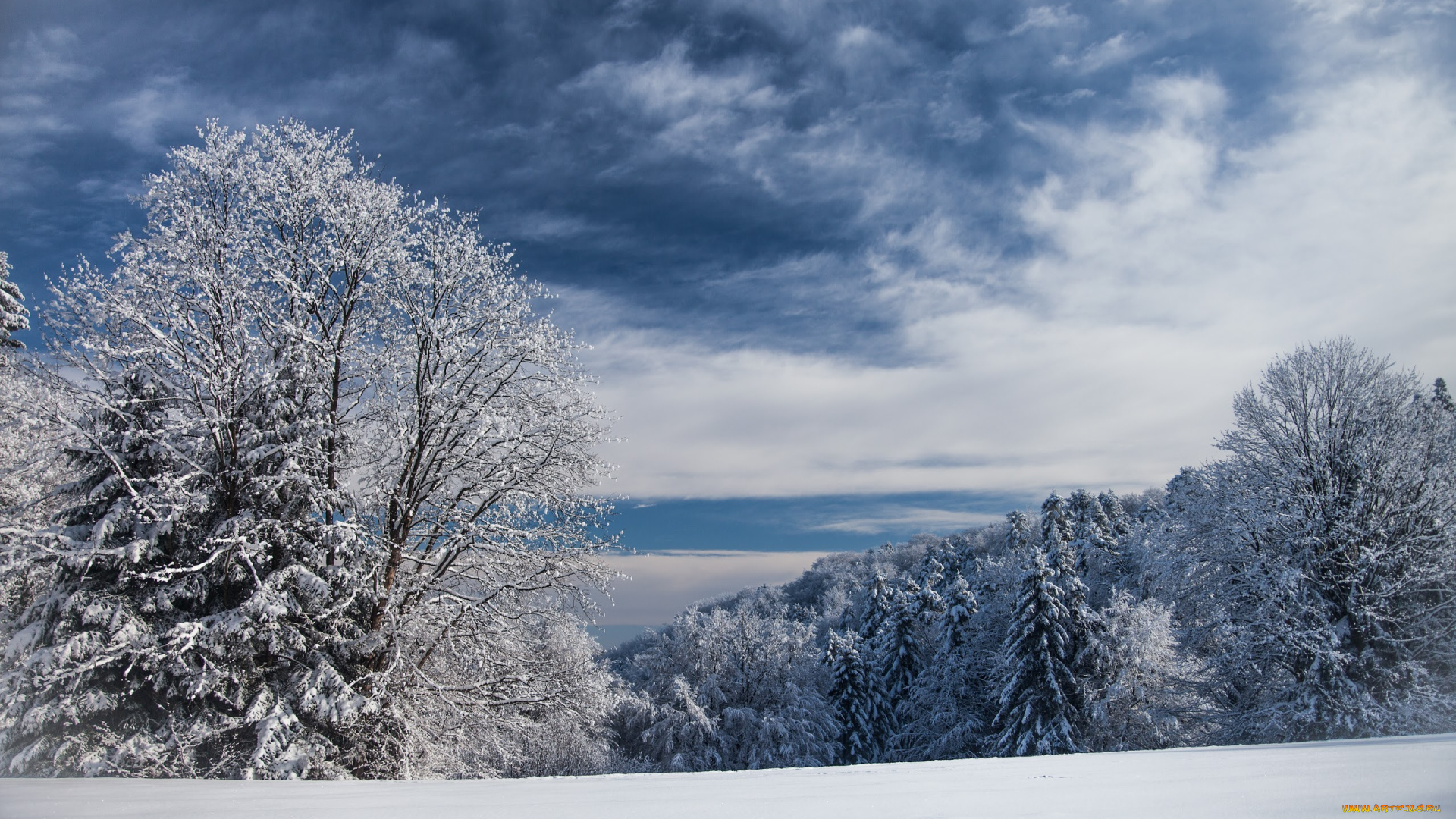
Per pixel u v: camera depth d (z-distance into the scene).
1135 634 31.58
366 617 14.40
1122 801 3.68
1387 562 20.78
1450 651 20.78
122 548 11.80
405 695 14.45
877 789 4.86
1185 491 26.39
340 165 15.84
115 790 7.23
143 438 13.11
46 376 13.42
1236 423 24.64
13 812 5.31
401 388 15.53
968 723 38.12
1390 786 3.73
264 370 13.75
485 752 16.59
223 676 12.06
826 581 129.88
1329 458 22.58
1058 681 32.62
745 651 42.47
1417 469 21.31
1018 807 3.60
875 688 46.50
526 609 15.71
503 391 16.28
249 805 5.44
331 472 14.70
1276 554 22.80
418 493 15.14
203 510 13.08
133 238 14.38
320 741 12.48
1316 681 21.02
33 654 11.29
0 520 12.03
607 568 16.34
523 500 15.66
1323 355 23.31
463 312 15.97
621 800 4.79
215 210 14.99
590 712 16.89
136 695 12.21
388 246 15.76
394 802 5.36
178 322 13.53
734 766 37.72
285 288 14.53
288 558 13.61
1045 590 33.19
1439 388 24.84
